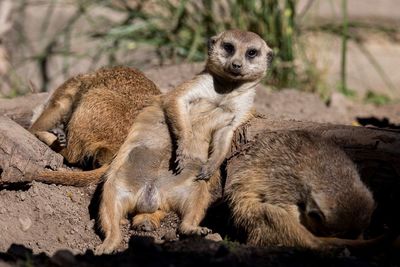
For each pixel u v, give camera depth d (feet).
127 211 32.17
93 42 60.08
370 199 28.48
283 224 28.91
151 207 31.96
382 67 62.18
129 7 59.06
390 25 64.39
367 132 32.45
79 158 35.09
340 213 27.96
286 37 53.31
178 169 31.65
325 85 54.80
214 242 28.02
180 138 31.99
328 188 28.60
